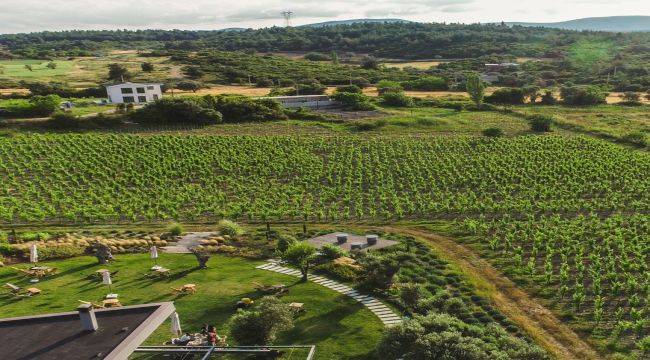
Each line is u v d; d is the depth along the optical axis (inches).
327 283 1483.8
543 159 3024.1
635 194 2393.0
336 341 1146.7
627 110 5007.4
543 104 5428.2
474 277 1553.9
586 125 4114.2
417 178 2691.9
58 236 1958.7
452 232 1978.3
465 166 2928.2
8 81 6205.7
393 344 964.6
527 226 1926.7
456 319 1120.2
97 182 2726.4
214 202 2415.1
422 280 1507.1
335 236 1943.9
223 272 1588.3
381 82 6397.6
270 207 2316.7
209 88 6466.5
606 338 1207.6
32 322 955.3
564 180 2608.3
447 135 3850.9
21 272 1594.5
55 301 1380.4
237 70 7475.4
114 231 2048.5
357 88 5880.9
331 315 1278.3
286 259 1499.8
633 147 3380.9
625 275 1524.4
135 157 3144.7
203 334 1143.6
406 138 3742.6
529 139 3535.9
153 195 2519.7
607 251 1726.1
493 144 3415.4
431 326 1010.7
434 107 5172.2
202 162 3009.4
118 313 968.9
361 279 1497.3
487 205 2276.1
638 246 1689.2
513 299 1417.3
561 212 2199.8
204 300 1371.8
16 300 1391.5
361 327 1213.1
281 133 3934.5
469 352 900.6
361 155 3233.3
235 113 4424.2
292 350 1095.0
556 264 1648.6
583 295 1375.5
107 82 6515.8
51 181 2699.3
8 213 2177.7
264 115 4439.0
